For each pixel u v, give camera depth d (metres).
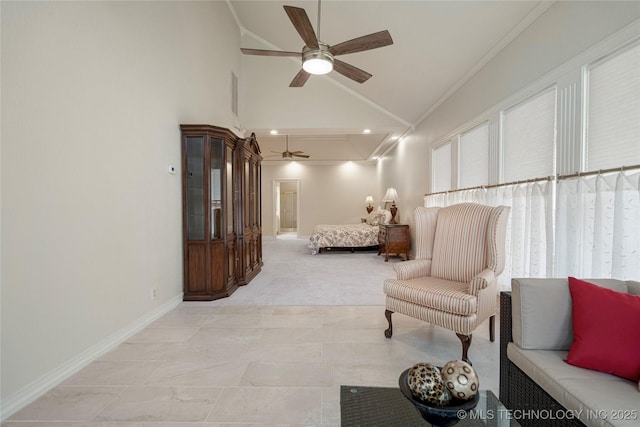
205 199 3.50
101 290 2.22
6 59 1.57
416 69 4.30
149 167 2.84
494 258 2.28
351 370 1.99
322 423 1.50
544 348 1.41
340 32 4.23
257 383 1.85
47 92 1.79
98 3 2.19
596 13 2.06
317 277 4.73
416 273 2.64
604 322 1.24
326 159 10.16
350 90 5.96
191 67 3.70
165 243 3.12
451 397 1.04
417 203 6.00
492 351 2.26
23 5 1.65
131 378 1.91
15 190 1.62
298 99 5.96
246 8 5.01
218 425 1.49
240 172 4.21
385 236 6.34
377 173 10.21
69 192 1.95
